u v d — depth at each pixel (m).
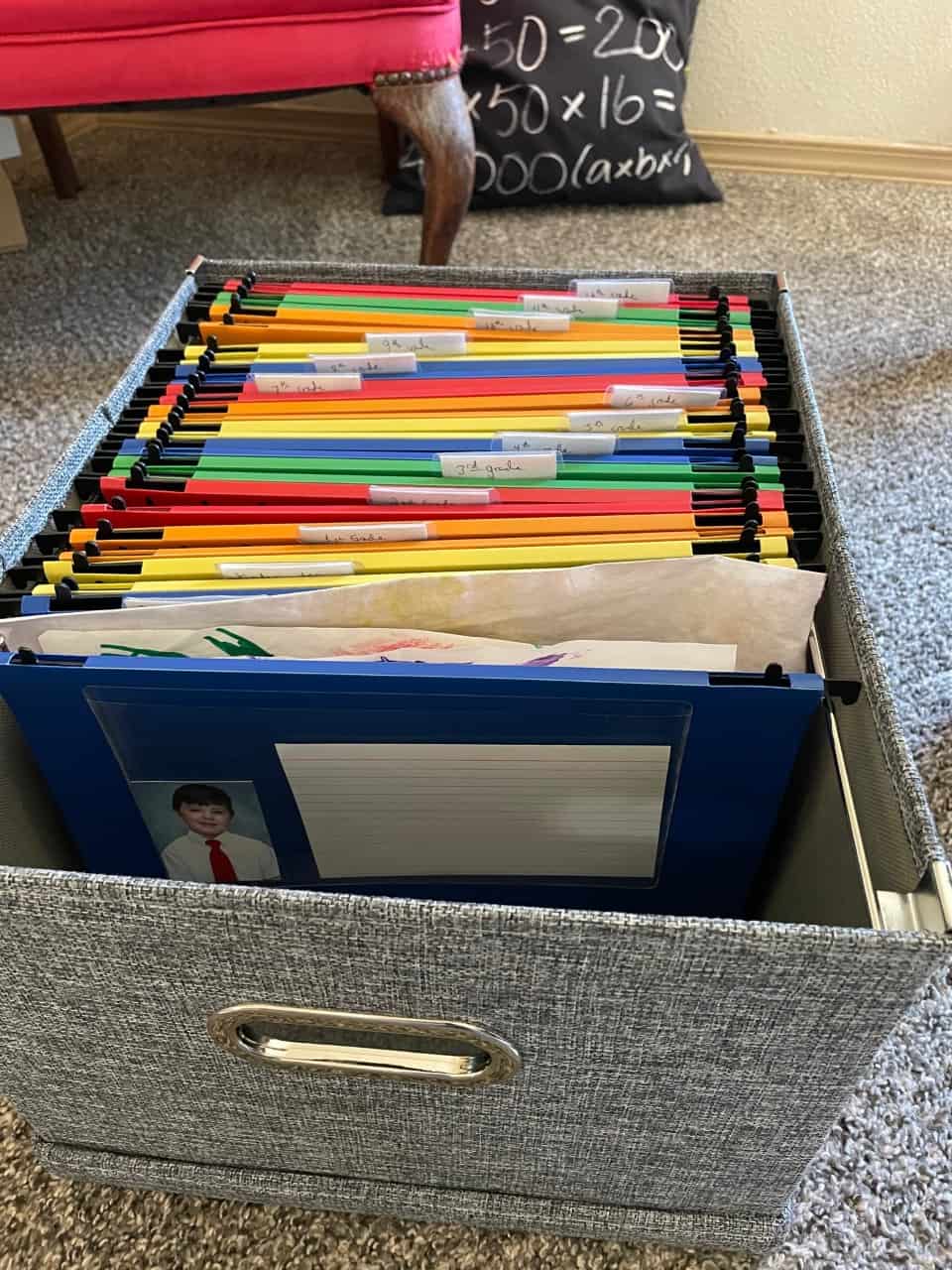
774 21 1.58
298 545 0.54
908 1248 0.60
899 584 1.00
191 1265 0.59
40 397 1.22
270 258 1.47
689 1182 0.54
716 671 0.49
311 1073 0.47
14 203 1.45
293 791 0.55
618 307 0.70
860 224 1.60
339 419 0.62
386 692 0.48
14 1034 0.47
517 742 0.50
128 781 0.55
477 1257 0.59
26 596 0.51
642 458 0.59
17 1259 0.59
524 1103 0.48
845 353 1.31
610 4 1.47
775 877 0.58
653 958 0.37
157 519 0.56
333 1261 0.59
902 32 1.57
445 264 1.20
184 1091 0.51
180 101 1.01
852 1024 0.40
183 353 0.68
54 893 0.38
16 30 0.93
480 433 0.61
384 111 1.06
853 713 0.50
